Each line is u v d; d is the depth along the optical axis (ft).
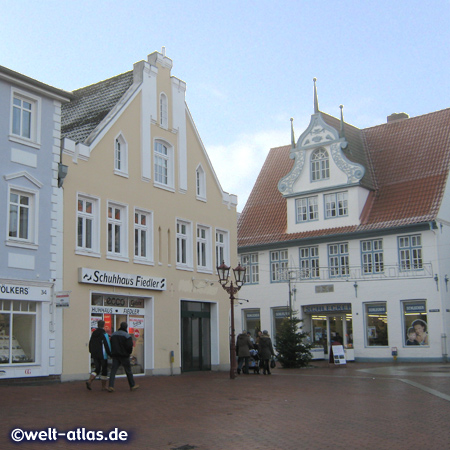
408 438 34.40
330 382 69.05
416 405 47.57
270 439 34.24
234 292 77.66
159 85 88.28
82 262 72.02
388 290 123.13
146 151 83.92
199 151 95.35
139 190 82.12
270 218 146.61
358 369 97.35
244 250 145.28
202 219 93.86
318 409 45.70
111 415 41.60
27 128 68.13
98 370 57.00
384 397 53.01
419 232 120.98
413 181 129.90
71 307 69.87
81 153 73.46
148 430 36.52
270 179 156.46
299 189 138.72
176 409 45.24
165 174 88.53
